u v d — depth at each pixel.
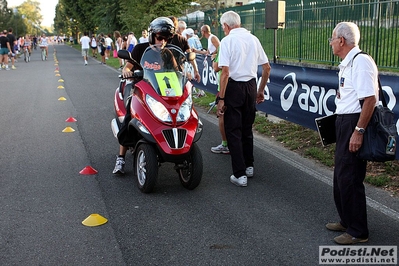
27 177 6.16
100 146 7.80
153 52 5.64
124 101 6.19
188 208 5.09
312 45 11.35
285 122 9.15
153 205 5.19
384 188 5.59
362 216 4.15
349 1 9.83
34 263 3.88
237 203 5.23
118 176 6.21
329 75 7.15
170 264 3.85
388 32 8.83
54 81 17.98
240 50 5.64
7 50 24.23
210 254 4.02
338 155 4.13
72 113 10.91
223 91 5.62
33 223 4.69
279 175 6.24
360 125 3.86
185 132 5.26
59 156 7.19
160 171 6.43
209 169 6.56
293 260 3.91
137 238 4.35
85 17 53.91
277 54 12.95
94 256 4.00
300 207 5.09
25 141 8.16
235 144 5.76
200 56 13.01
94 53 36.34
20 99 13.21
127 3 31.44
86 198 5.40
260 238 4.33
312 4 11.22
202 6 32.38
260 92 6.24
